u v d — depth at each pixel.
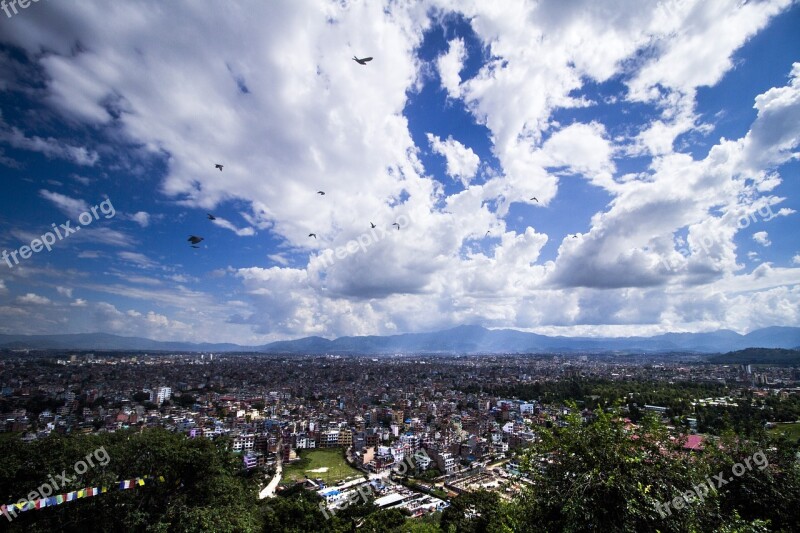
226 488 45.31
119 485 37.97
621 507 16.72
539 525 18.84
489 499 57.12
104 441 45.44
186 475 44.31
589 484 17.08
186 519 39.06
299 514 59.88
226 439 50.88
